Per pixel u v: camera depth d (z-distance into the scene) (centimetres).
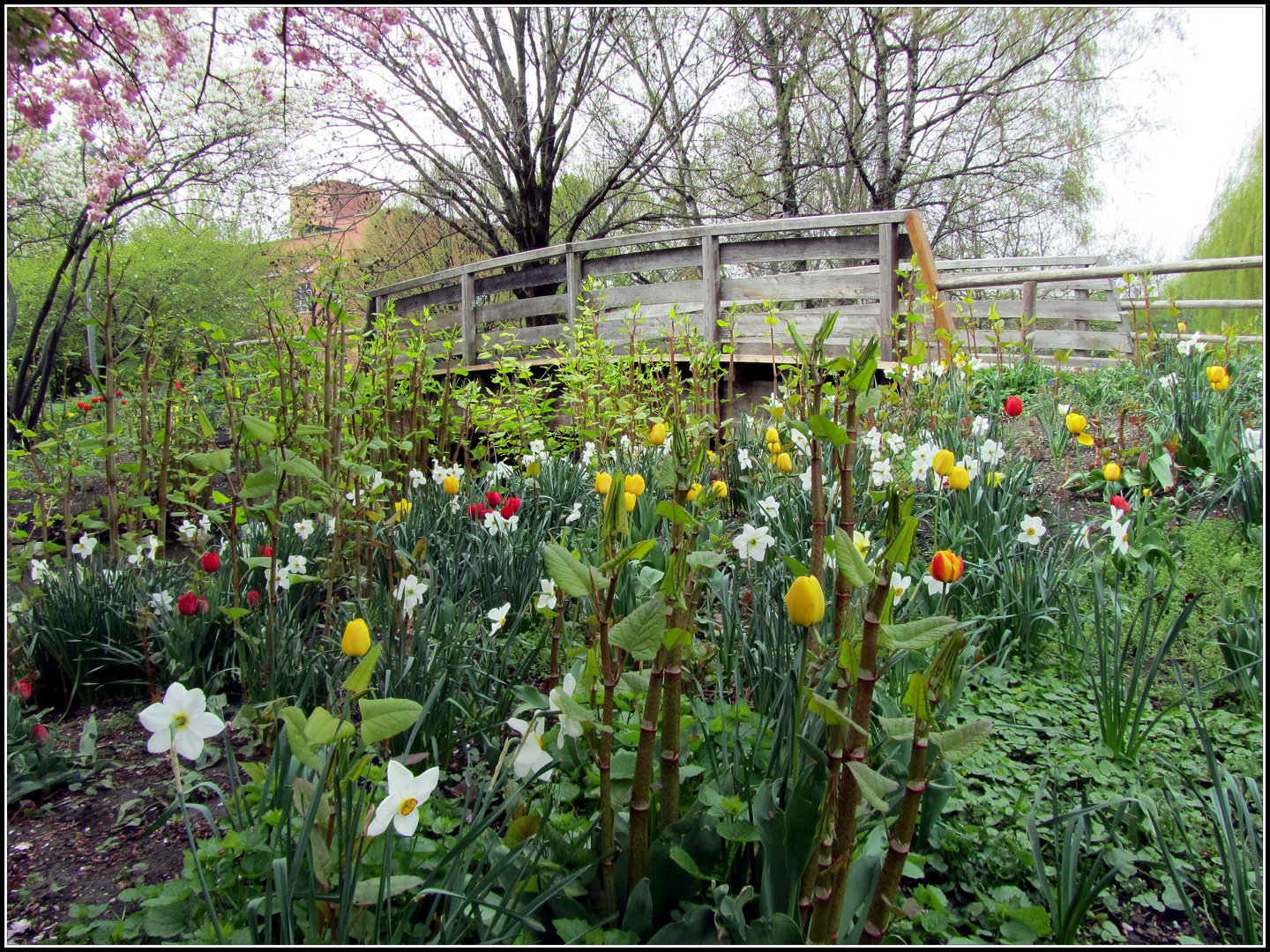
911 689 96
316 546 321
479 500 407
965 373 519
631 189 1295
